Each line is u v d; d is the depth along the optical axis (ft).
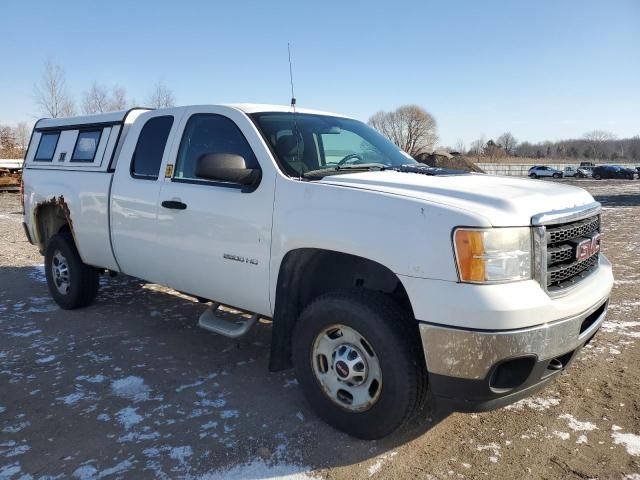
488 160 327.06
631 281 23.27
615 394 12.25
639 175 184.65
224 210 12.16
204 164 11.30
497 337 8.38
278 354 11.46
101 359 14.39
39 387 12.65
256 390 12.54
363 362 9.89
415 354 9.39
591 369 13.65
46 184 18.56
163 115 14.74
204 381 13.03
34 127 20.68
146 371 13.61
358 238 9.69
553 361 9.57
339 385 10.28
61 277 18.92
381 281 11.00
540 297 8.78
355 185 10.41
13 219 45.03
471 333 8.46
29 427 10.81
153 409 11.57
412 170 12.16
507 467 9.45
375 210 9.65
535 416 11.25
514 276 8.77
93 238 16.47
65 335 16.29
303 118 13.53
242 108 12.91
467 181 10.98
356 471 9.32
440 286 8.75
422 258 8.93
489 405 9.00
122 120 16.37
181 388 12.62
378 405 9.63
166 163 14.05
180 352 14.97
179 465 9.50
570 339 9.26
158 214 13.89
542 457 9.74
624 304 19.52
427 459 9.68
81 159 17.43
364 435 10.07
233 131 12.69
